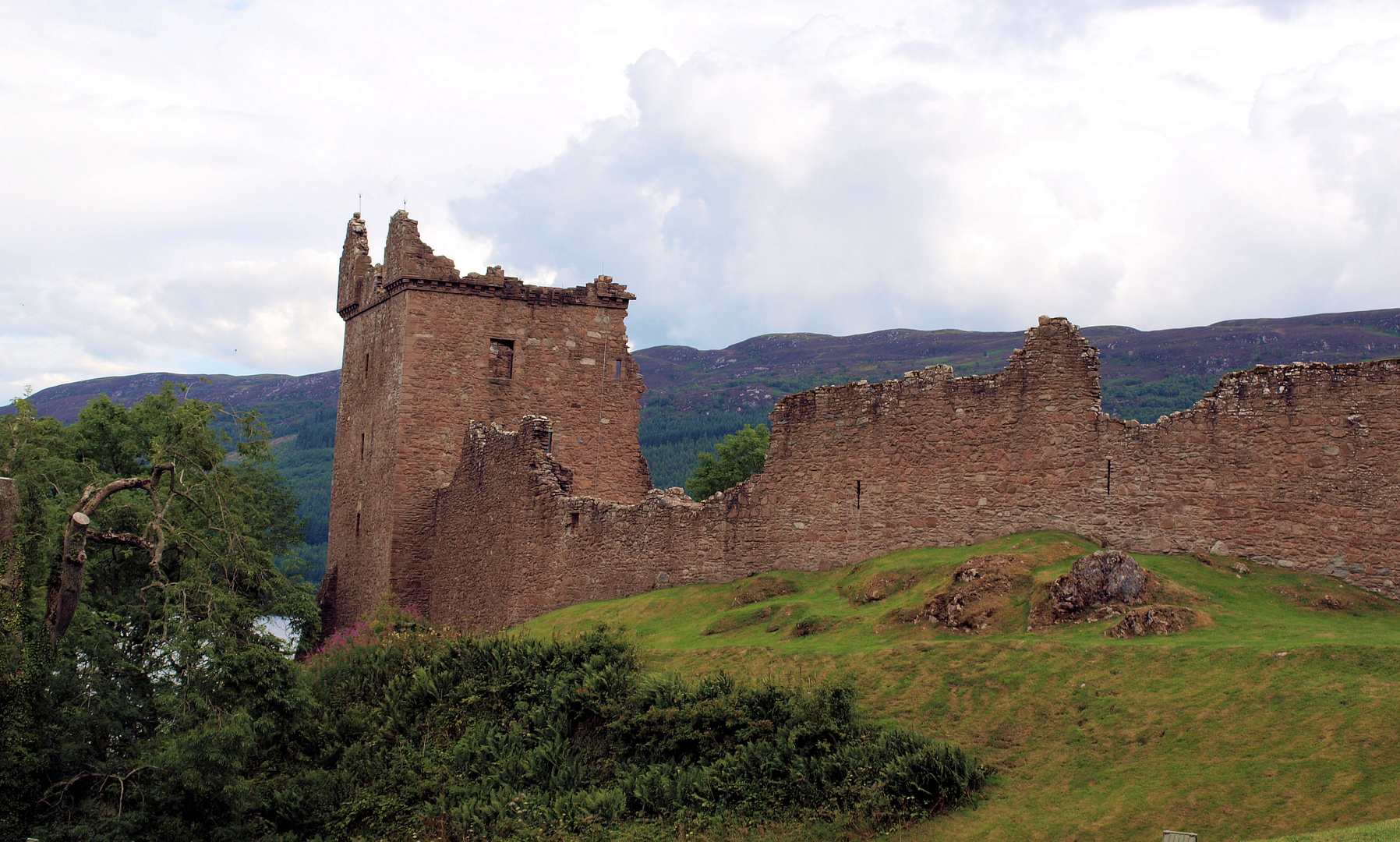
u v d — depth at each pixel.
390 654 34.28
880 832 21.25
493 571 46.03
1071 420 33.47
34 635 25.66
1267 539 29.92
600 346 53.44
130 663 28.58
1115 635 25.91
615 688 28.02
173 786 26.44
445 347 51.38
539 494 43.81
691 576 39.69
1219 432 30.97
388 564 50.06
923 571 32.28
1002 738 23.36
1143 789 20.47
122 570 35.94
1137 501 32.06
